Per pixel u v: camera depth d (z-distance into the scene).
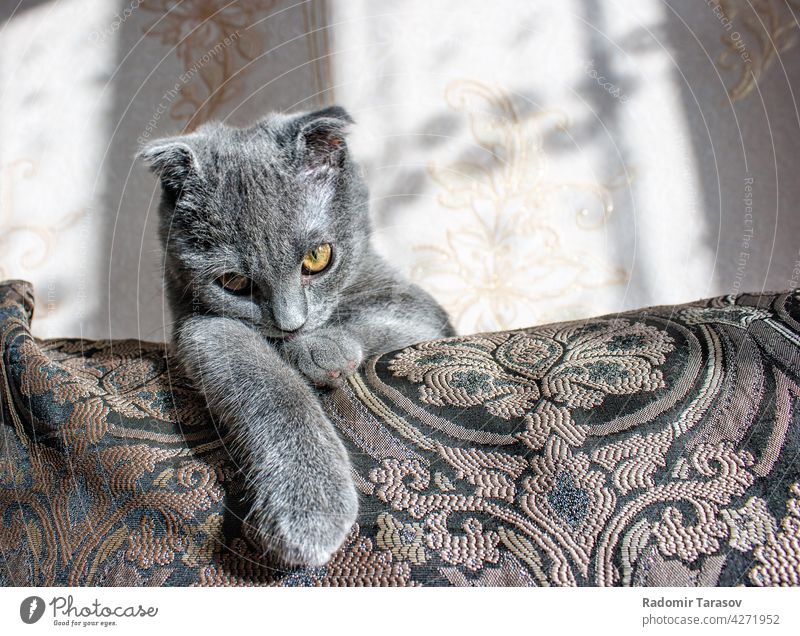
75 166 2.71
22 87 2.74
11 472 1.03
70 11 2.70
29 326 1.26
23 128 2.74
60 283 2.70
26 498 1.00
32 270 2.71
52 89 2.72
